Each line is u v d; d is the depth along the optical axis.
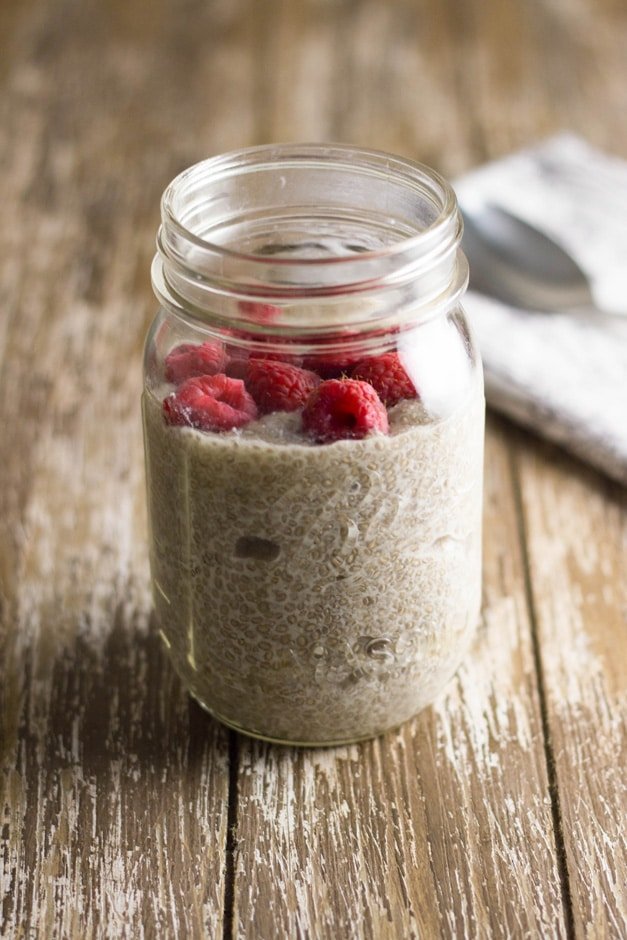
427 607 0.52
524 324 0.70
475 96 0.95
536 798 0.53
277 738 0.54
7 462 0.65
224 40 1.03
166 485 0.51
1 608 0.59
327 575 0.50
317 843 0.52
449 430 0.50
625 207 0.77
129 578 0.60
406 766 0.54
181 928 0.50
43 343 0.72
